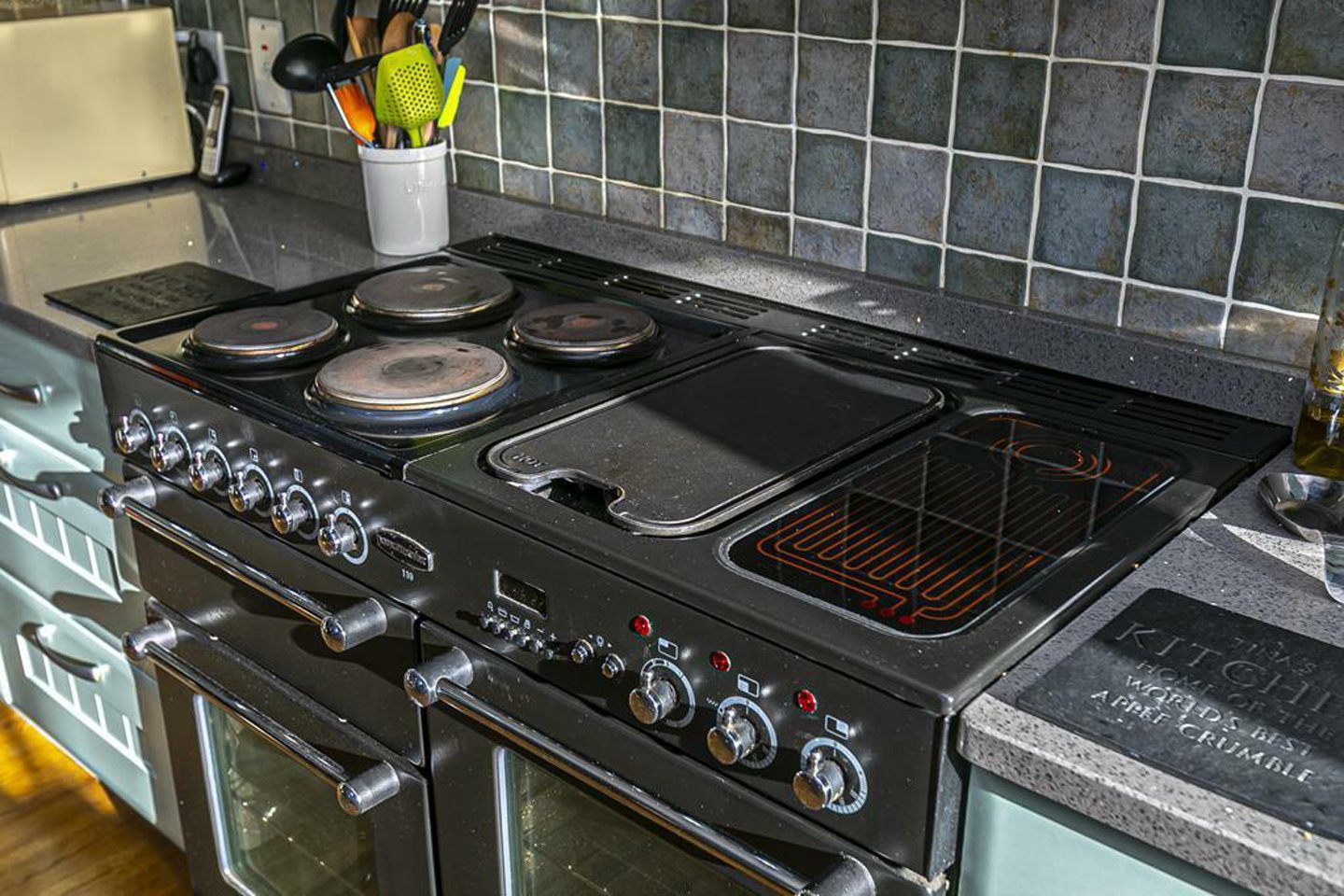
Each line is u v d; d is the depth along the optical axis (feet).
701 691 3.64
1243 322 4.60
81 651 6.97
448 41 6.41
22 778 7.95
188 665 5.73
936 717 3.10
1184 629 3.34
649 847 4.20
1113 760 2.90
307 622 5.05
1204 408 4.71
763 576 3.60
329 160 7.79
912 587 3.55
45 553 6.86
